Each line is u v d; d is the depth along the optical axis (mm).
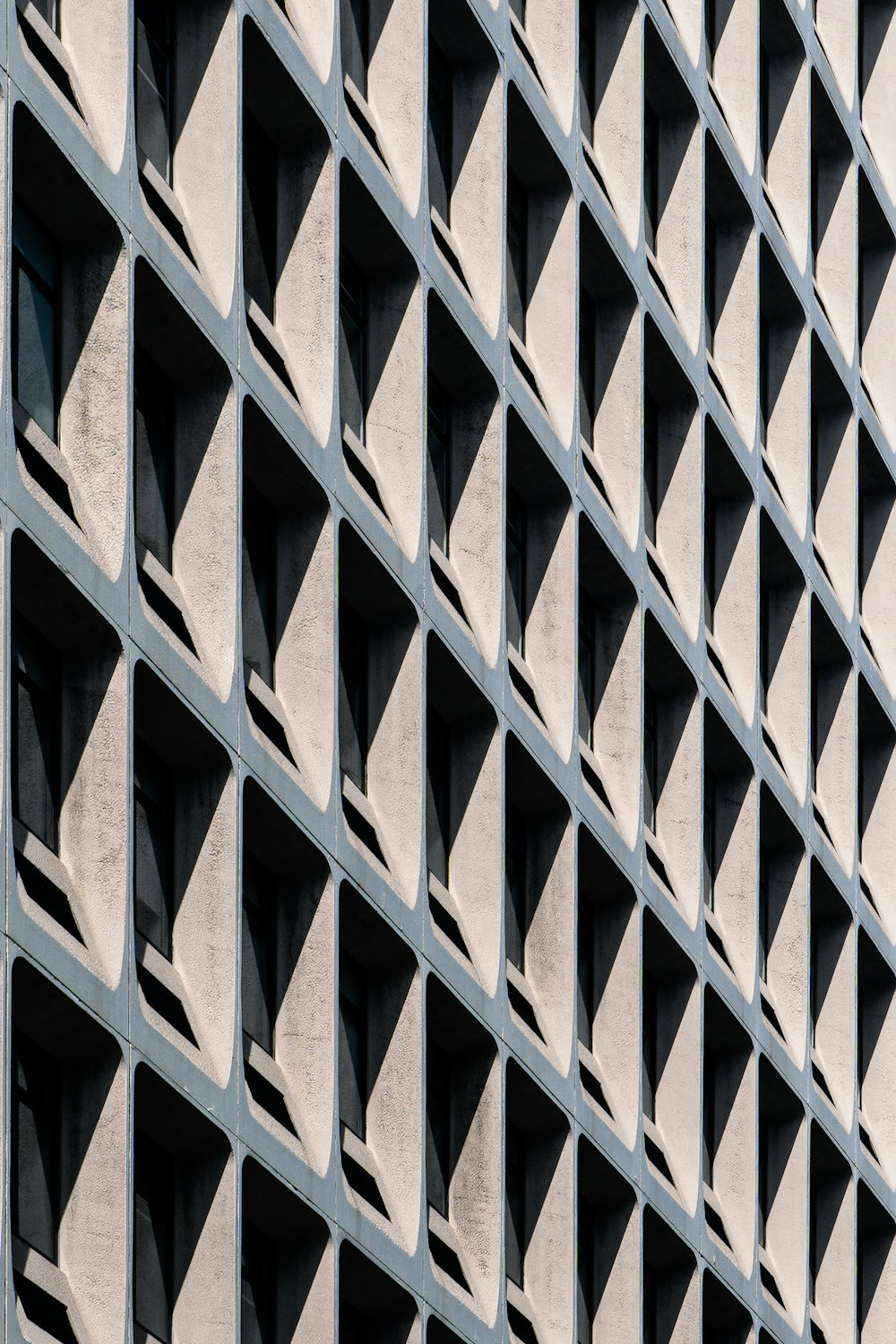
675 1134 48875
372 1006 39031
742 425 55125
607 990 46875
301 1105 36125
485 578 43125
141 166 35125
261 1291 35375
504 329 44250
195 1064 32906
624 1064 46688
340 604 39656
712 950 51625
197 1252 33188
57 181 32281
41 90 31797
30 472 31578
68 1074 31297
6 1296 28438
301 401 38000
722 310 55875
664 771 50625
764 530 55656
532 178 47375
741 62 57281
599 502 47531
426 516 41219
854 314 61875
